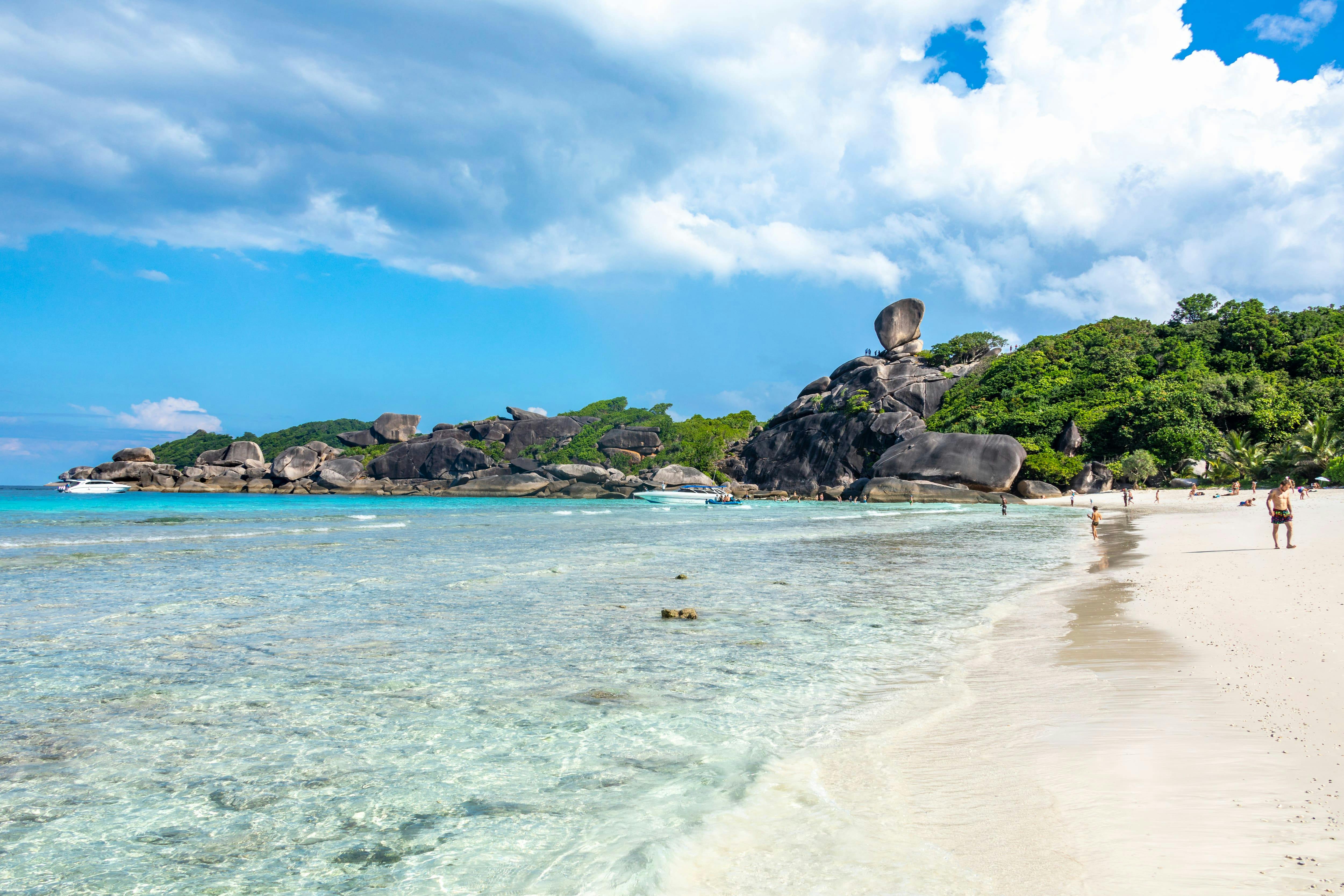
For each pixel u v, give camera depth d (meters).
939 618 11.07
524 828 4.29
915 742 5.61
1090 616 10.81
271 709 6.60
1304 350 85.06
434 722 6.24
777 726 6.07
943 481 73.56
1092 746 5.28
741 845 3.99
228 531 30.25
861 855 3.84
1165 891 3.34
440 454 117.06
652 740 5.79
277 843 4.14
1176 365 86.69
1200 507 48.81
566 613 11.49
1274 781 4.50
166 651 8.80
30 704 6.73
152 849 4.08
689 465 115.94
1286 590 11.45
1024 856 3.75
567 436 130.25
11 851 4.04
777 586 14.59
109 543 24.20
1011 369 95.69
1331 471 58.94
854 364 114.62
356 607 11.90
